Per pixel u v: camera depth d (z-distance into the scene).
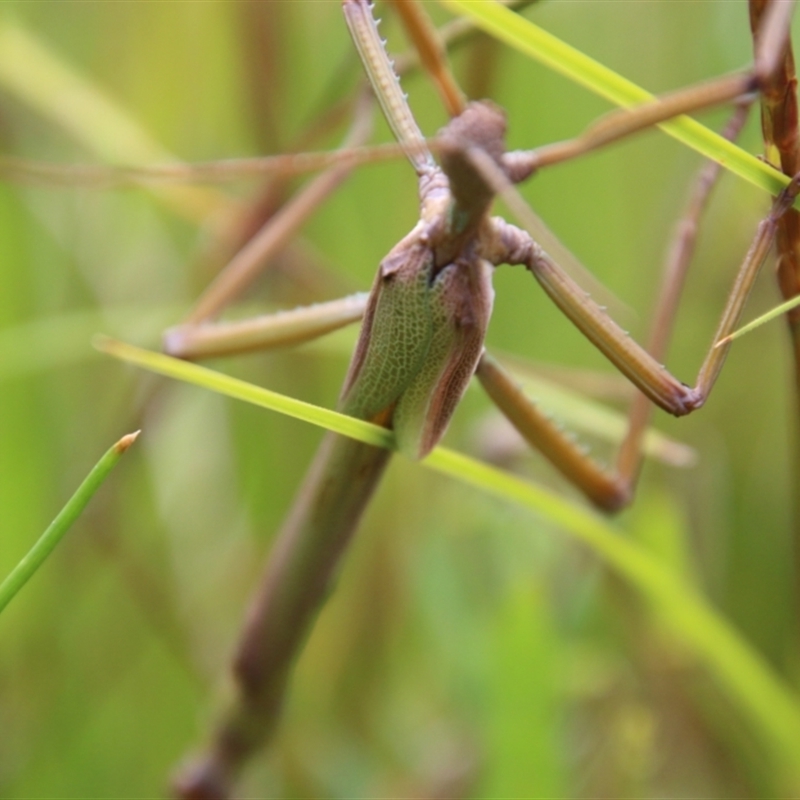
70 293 0.62
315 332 0.46
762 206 0.53
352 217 0.65
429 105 0.65
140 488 0.61
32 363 0.56
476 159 0.41
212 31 0.65
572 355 0.66
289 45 0.58
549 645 0.49
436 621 0.53
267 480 0.61
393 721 0.57
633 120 0.42
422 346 0.43
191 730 0.58
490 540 0.53
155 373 0.57
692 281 0.61
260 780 0.54
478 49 0.52
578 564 0.53
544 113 0.67
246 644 0.46
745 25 0.60
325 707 0.58
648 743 0.52
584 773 0.53
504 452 0.52
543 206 0.67
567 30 0.67
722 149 0.43
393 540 0.60
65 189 0.59
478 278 0.43
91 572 0.60
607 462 0.61
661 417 0.61
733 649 0.49
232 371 0.62
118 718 0.58
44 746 0.55
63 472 0.60
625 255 0.68
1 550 0.57
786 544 0.59
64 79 0.54
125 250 0.63
